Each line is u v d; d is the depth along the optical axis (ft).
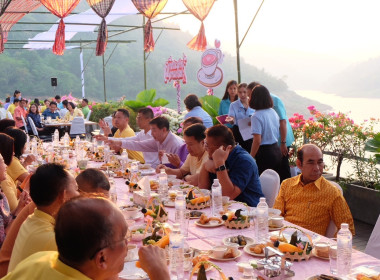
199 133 14.61
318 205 10.77
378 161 18.39
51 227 7.06
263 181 13.34
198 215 10.75
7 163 13.87
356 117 20.70
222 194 11.98
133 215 10.65
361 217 18.99
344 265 7.07
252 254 8.04
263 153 18.31
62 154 20.77
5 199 11.54
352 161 19.89
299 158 11.00
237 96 23.39
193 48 28.09
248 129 20.34
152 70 270.67
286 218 11.23
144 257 5.05
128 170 15.97
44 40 66.54
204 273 6.45
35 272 4.32
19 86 255.91
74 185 7.54
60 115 57.00
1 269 8.41
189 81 247.29
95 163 19.93
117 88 265.54
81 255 4.15
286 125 19.44
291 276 6.81
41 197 7.22
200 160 14.80
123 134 23.02
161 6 26.91
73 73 270.46
